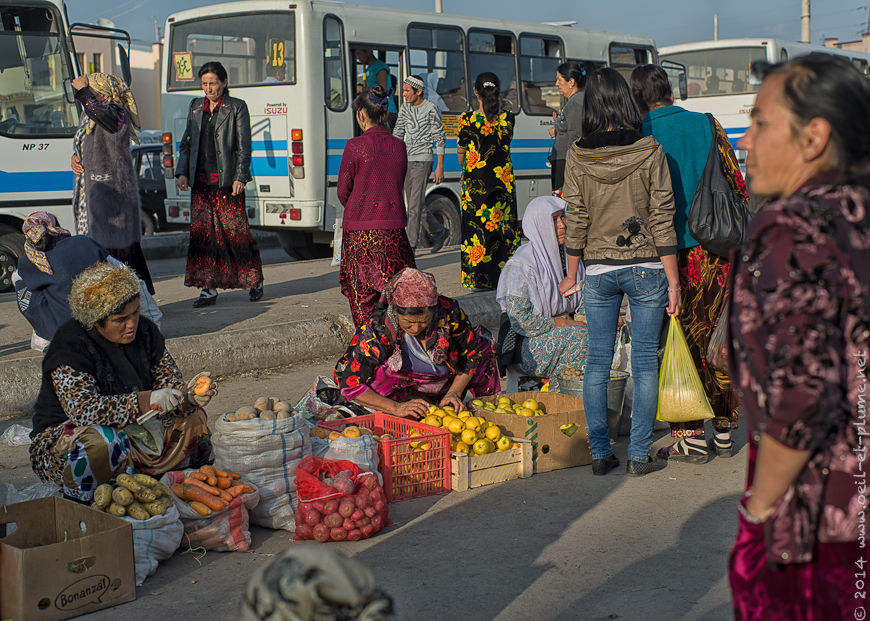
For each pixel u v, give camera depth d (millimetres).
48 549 3541
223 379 7582
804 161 2092
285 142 13383
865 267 1995
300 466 4461
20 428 5980
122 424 4363
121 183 8094
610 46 18078
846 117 2025
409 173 11836
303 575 1629
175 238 17859
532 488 5094
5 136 11836
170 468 4539
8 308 9836
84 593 3646
